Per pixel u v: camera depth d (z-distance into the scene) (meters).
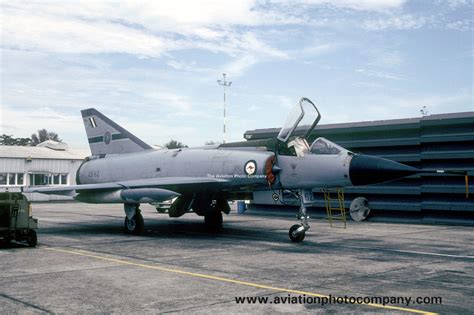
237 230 14.39
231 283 6.45
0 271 7.29
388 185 18.98
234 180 12.17
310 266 7.92
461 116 17.30
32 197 37.50
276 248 10.26
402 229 15.27
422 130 18.19
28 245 10.39
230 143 13.52
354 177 10.71
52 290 5.97
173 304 5.29
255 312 5.00
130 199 12.29
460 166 17.44
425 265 8.14
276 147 12.05
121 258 8.67
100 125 16.84
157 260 8.46
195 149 14.01
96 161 16.45
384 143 19.03
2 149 38.09
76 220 18.38
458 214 17.50
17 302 5.36
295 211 21.36
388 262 8.43
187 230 14.32
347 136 20.30
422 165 18.42
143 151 15.58
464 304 5.41
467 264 8.29
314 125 12.43
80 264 7.98
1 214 9.93
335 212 20.20
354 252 9.72
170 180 12.51
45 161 38.00
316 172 11.24
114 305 5.25
